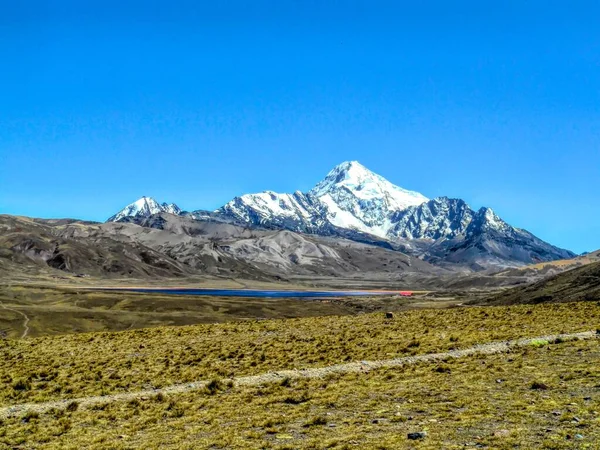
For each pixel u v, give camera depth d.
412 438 21.00
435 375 33.12
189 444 22.67
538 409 23.81
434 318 65.25
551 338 43.28
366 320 67.50
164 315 168.00
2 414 30.33
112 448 22.83
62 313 153.62
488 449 18.98
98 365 44.66
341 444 21.09
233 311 198.25
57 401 33.03
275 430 23.83
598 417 21.86
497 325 55.03
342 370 36.50
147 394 33.25
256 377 35.81
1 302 179.25
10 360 49.38
